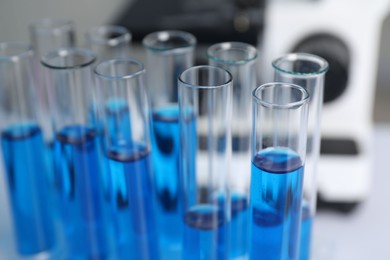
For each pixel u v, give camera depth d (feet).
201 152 0.91
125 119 0.92
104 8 1.57
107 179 0.95
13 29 1.61
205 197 0.92
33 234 1.07
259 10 1.24
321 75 0.87
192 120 0.88
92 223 1.00
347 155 1.19
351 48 1.18
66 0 1.58
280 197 0.83
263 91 0.82
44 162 1.06
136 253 0.97
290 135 0.83
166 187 1.00
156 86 1.00
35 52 1.14
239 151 0.97
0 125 1.03
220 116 0.87
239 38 1.25
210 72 0.86
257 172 0.83
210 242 0.92
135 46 1.30
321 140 1.22
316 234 1.14
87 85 0.96
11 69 1.00
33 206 1.06
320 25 1.18
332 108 1.23
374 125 1.47
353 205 1.23
